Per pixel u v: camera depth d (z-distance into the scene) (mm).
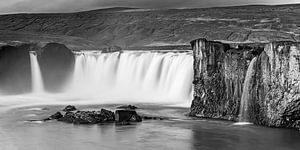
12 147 44375
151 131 51062
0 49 93625
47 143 45844
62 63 104188
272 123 51594
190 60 81375
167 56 89625
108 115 58500
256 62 53625
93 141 46469
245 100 55375
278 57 50312
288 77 49656
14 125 56156
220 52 59375
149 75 93000
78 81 105250
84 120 56656
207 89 60594
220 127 52656
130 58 100250
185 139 46719
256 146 43406
